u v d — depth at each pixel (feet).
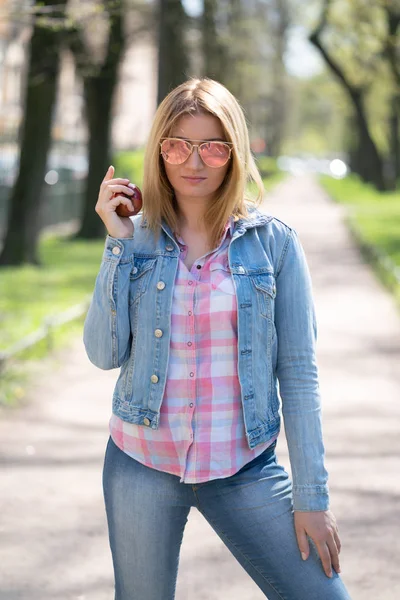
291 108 370.53
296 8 170.50
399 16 119.96
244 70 151.43
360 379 36.29
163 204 10.86
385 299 57.67
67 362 39.29
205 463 10.50
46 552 19.30
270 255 10.87
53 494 22.91
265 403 10.69
